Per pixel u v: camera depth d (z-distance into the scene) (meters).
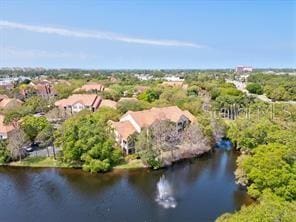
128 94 147.25
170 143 77.44
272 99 158.75
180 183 63.94
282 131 72.19
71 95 143.25
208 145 83.19
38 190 61.84
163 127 78.44
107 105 120.88
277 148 57.94
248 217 32.41
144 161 72.31
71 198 58.16
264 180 51.84
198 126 82.94
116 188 62.19
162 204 55.03
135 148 76.38
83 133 73.19
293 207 35.50
